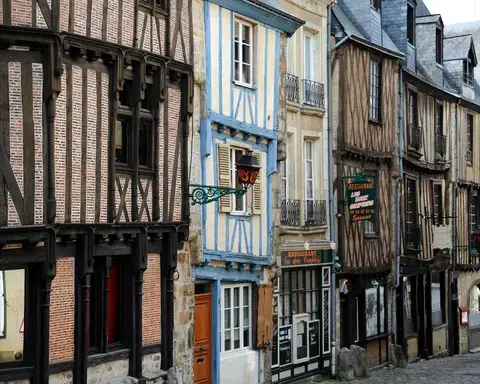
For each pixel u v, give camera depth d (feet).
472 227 100.12
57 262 40.60
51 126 39.19
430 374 70.08
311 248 63.46
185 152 48.34
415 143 82.33
